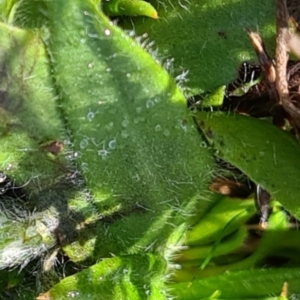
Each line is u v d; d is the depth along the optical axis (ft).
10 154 0.26
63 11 0.24
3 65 0.24
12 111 0.25
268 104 0.27
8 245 0.26
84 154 0.26
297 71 0.26
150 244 0.28
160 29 0.26
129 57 0.25
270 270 0.28
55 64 0.25
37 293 0.28
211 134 0.26
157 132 0.26
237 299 0.28
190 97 0.27
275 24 0.26
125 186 0.27
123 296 0.26
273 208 0.29
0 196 0.27
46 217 0.27
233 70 0.27
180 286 0.29
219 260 0.30
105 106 0.26
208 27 0.26
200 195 0.28
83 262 0.28
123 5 0.26
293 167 0.25
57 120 0.26
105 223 0.28
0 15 0.24
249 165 0.25
